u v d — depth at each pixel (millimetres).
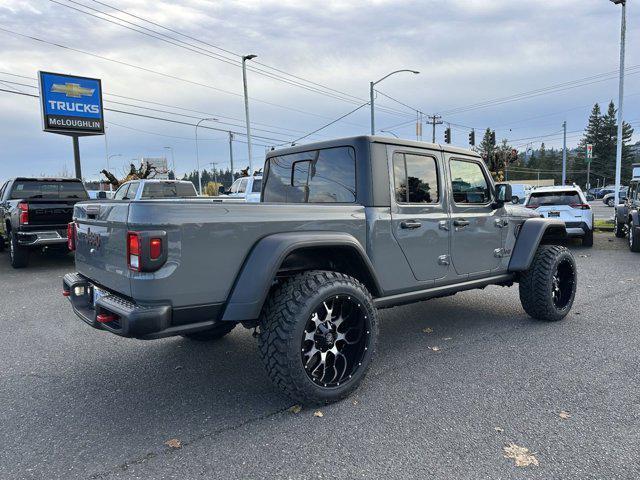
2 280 8617
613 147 92688
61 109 21625
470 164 4703
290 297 3129
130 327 2721
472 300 6473
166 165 40375
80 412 3307
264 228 3162
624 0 16766
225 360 4289
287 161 4516
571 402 3260
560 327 5074
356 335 3480
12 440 2930
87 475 2537
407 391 3516
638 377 3664
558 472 2461
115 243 3037
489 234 4785
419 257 4090
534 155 118562
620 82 17266
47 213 9500
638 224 10625
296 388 3115
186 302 2873
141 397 3535
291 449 2754
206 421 3135
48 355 4512
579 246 12250
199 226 2891
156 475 2525
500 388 3525
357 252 3504
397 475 2473
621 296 6457
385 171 3857
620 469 2475
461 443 2768
